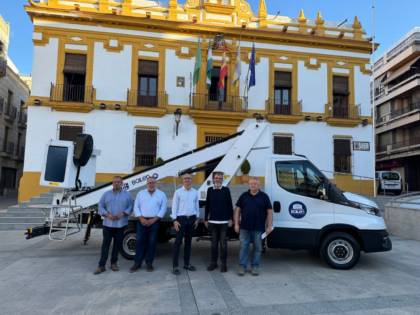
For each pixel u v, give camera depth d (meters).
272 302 3.78
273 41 14.70
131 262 5.58
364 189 14.62
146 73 13.61
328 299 3.87
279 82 14.71
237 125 14.01
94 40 13.18
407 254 6.27
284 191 5.41
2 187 23.17
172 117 13.55
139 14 13.76
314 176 5.43
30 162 12.09
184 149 13.49
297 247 5.27
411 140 25.73
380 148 29.67
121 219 5.04
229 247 6.88
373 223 5.15
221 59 14.32
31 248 6.59
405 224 8.05
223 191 5.10
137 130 13.20
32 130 12.29
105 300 3.82
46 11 12.61
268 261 5.72
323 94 14.85
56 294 4.01
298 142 14.39
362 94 15.23
